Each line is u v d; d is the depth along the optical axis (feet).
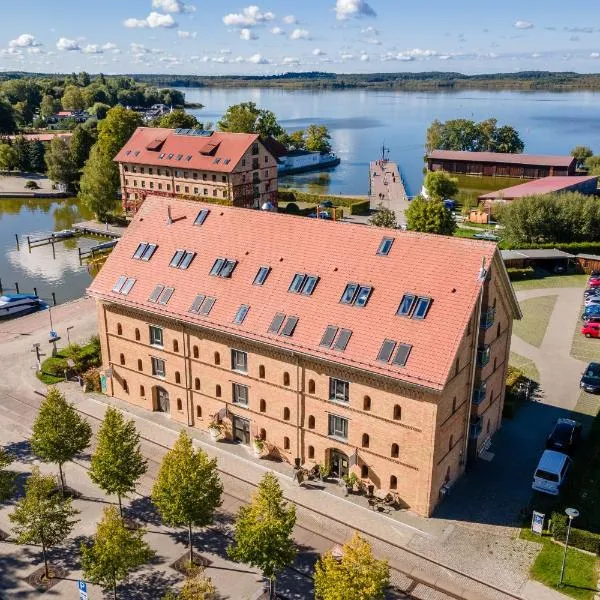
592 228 324.19
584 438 163.53
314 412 143.54
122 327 173.78
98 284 174.91
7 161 574.15
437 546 126.00
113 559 102.83
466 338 133.69
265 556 105.09
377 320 134.10
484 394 148.66
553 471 141.08
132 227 180.86
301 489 143.54
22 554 125.18
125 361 177.78
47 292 288.71
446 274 133.69
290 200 467.52
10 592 115.55
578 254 308.60
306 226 154.40
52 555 124.98
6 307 256.93
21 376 198.29
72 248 358.84
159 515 136.56
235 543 128.06
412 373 124.88
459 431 141.69
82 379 192.13
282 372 145.18
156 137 421.59
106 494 140.56
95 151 435.12
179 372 165.89
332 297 141.38
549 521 128.57
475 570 119.75
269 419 152.05
